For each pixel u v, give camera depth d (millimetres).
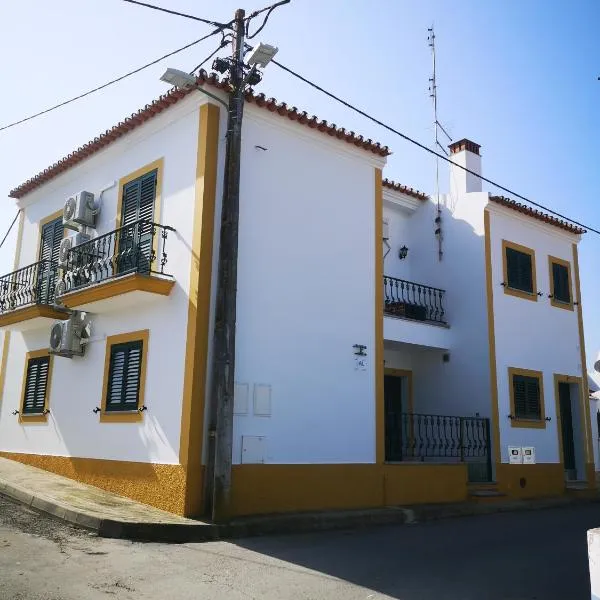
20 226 16609
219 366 9984
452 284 16469
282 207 11891
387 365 16234
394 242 17109
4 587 6055
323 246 12469
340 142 13094
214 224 10914
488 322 15602
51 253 15047
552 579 7387
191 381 10219
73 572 6785
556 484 16406
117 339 12062
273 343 11305
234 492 10305
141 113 12094
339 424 12023
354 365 12539
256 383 10945
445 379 16188
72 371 13258
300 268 11984
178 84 10094
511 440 15477
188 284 10734
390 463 12711
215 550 8359
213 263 10766
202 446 10148
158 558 7684
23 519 9258
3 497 10797
